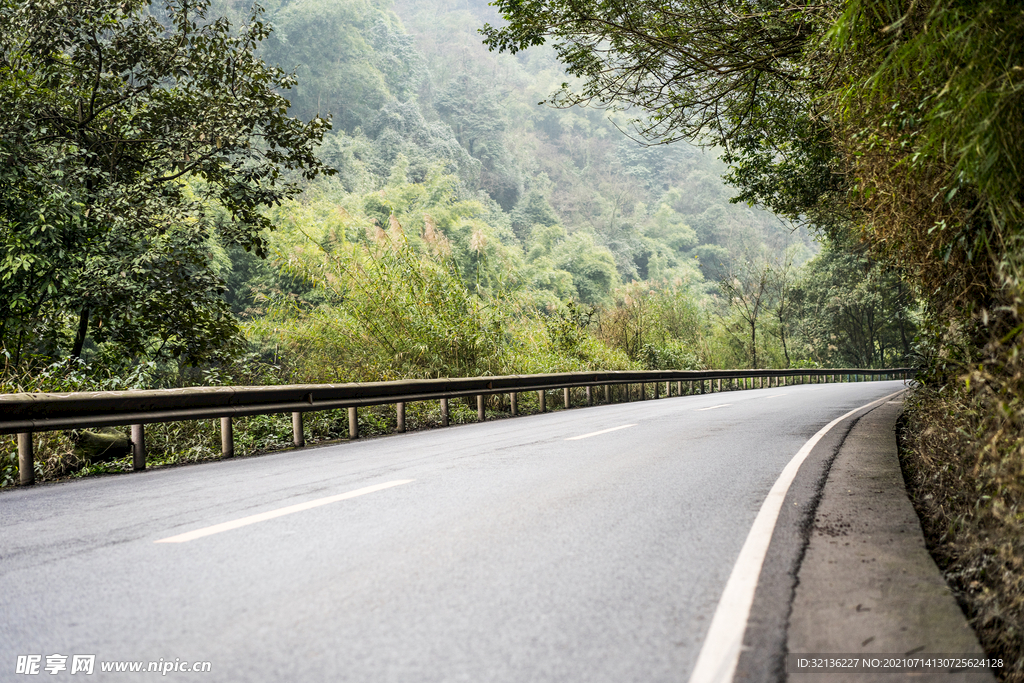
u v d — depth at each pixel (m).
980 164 4.77
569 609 3.44
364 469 8.00
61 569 4.26
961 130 4.89
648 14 11.74
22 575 4.16
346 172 74.75
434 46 136.38
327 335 18.36
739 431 11.23
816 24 9.36
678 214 133.50
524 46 12.65
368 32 104.88
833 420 13.11
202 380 15.41
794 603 3.50
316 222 41.06
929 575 3.92
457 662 2.87
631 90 12.81
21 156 13.71
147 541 4.88
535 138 135.12
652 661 2.86
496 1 11.88
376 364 17.48
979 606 3.50
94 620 3.41
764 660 2.86
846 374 46.53
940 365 8.38
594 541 4.67
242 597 3.69
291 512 5.68
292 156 16.89
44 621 3.42
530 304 23.42
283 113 16.75
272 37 88.62
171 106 16.38
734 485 6.60
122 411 8.84
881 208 8.37
